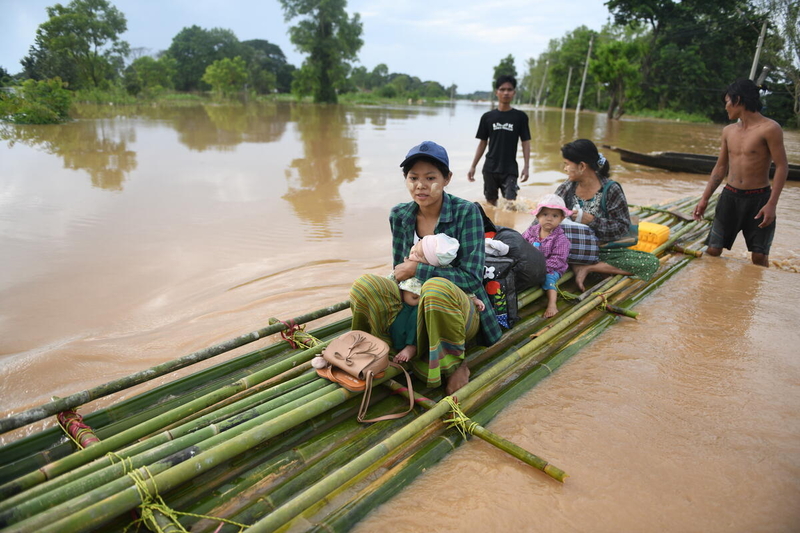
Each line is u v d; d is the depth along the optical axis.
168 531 1.96
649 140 20.09
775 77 18.12
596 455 2.62
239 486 2.30
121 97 33.62
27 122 18.53
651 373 3.39
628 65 33.75
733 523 2.21
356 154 13.64
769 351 3.69
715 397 3.12
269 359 3.34
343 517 2.16
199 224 6.96
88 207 7.68
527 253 3.82
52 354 3.58
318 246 6.15
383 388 3.07
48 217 7.10
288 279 5.09
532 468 2.53
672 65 39.12
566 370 3.42
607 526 2.19
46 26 30.48
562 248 4.29
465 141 18.31
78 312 4.35
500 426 2.84
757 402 3.07
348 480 2.27
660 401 3.08
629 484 2.43
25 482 2.12
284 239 6.40
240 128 19.77
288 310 4.39
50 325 4.11
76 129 17.56
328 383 2.86
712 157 12.34
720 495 2.37
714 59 36.91
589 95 52.84
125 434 2.41
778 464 2.57
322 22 48.53
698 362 3.53
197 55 72.00
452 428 2.79
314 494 2.09
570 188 4.91
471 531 2.15
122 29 32.62
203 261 5.59
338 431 2.69
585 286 4.75
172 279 5.09
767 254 5.61
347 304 3.80
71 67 31.48
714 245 5.94
